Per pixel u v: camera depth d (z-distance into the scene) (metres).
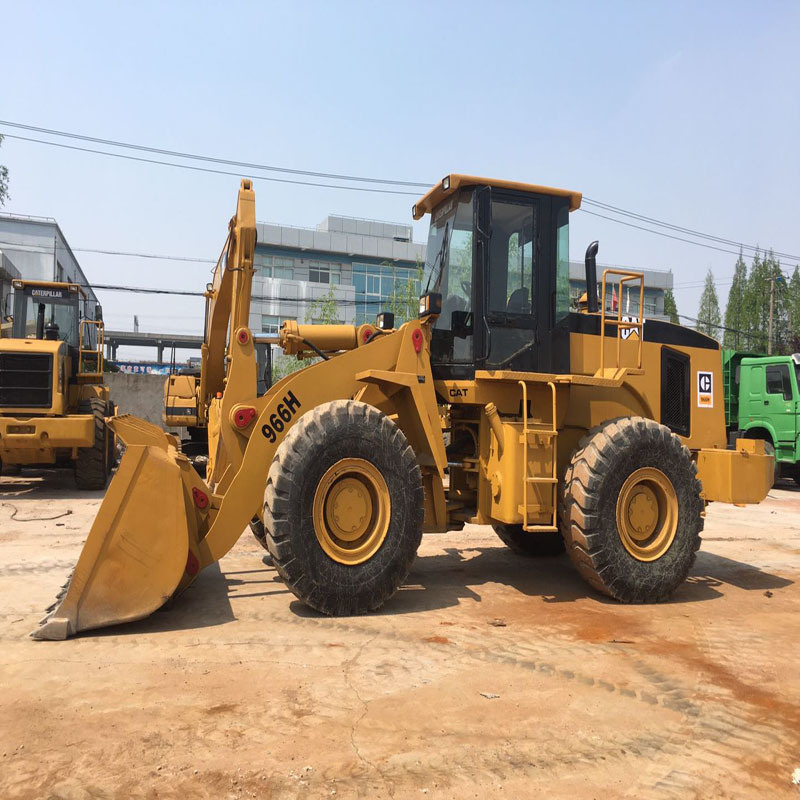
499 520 5.00
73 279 45.94
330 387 4.91
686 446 5.76
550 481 4.93
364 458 4.56
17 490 11.30
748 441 5.91
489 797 2.41
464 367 5.32
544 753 2.73
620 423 5.14
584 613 4.72
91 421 10.72
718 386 6.43
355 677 3.45
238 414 4.89
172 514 4.17
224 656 3.69
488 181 5.36
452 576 5.77
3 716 2.93
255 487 4.68
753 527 8.91
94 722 2.89
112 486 4.07
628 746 2.81
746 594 5.42
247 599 4.81
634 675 3.57
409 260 48.91
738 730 2.98
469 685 3.38
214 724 2.90
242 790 2.41
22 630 4.07
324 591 4.40
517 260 5.42
